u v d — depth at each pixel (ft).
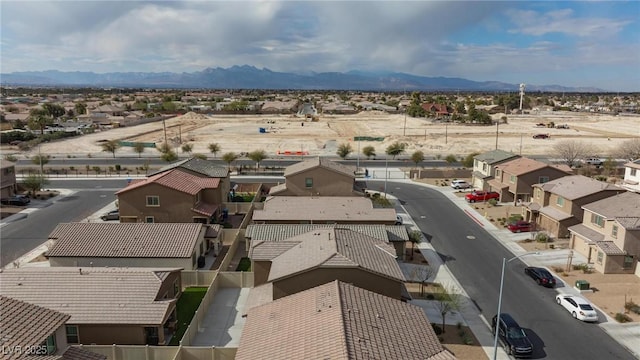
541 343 105.09
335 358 64.64
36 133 426.51
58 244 135.74
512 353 99.09
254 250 120.78
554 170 214.69
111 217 188.65
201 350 90.22
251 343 77.10
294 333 75.41
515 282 137.28
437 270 145.07
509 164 232.73
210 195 190.19
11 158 294.66
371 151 331.16
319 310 79.87
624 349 103.24
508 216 199.11
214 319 112.47
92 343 97.60
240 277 129.18
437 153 364.58
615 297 127.54
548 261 152.87
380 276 100.99
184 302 122.01
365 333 72.90
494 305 123.13
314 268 100.12
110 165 304.09
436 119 615.16
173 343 103.50
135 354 91.81
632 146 344.49
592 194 170.50
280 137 442.91
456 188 249.34
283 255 116.06
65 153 348.38
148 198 175.01
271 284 114.01
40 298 100.22
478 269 146.51
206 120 594.24
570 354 100.94
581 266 147.43
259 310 88.48
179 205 175.83
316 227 146.92
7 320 69.41
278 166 305.73
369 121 597.11
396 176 281.95
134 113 601.62
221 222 190.08
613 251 142.20
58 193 233.55
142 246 136.26
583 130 512.22
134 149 359.66
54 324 72.95
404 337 76.38
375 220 163.84
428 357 73.10
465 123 572.92
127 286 103.81
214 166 214.69
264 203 185.47
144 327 97.60
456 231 182.29
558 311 120.47
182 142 401.49
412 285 134.62
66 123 514.68
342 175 199.21
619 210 150.92
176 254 134.31
